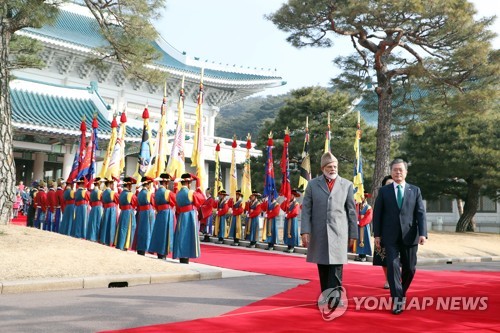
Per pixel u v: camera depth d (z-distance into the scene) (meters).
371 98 24.58
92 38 35.59
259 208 18.88
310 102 27.97
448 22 18.58
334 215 6.29
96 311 5.83
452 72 19.78
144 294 7.20
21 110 23.81
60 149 25.23
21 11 12.38
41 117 23.77
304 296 7.07
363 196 17.23
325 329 4.96
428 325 5.20
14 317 5.44
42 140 24.88
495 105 22.03
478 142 26.69
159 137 15.55
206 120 41.22
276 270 10.76
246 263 12.33
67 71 33.00
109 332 4.76
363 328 5.04
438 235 23.58
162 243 11.89
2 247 9.09
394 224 6.38
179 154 15.05
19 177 28.66
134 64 15.25
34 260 8.38
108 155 17.69
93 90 28.06
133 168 37.78
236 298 6.92
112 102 35.75
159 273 8.75
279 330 4.88
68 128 23.58
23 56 17.94
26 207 27.67
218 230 20.86
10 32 12.83
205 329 4.90
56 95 26.70
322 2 18.81
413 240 6.38
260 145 30.19
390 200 6.47
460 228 29.30
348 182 6.50
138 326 5.05
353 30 20.16
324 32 20.78
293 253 16.67
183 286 8.14
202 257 13.60
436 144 27.30
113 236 14.41
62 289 7.54
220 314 5.73
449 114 22.44
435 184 29.31
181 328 4.95
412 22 19.47
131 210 13.87
